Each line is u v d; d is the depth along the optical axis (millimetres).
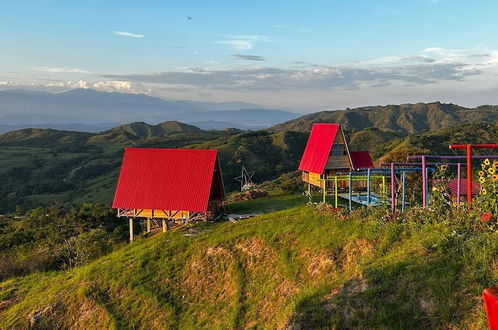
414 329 8977
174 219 29547
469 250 10711
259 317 14828
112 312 18734
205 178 29938
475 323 8219
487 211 11617
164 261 21844
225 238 21828
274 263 17938
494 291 4082
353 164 35688
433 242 11883
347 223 18328
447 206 14898
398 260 11781
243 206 34781
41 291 23188
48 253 33719
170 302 18516
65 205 121062
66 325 19328
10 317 20797
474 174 27594
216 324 15641
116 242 34688
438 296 9367
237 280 18000
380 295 10562
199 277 19750
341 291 11789
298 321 11227
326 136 37062
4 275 28188
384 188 19016
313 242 17656
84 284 21266
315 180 37531
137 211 30344
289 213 23750
